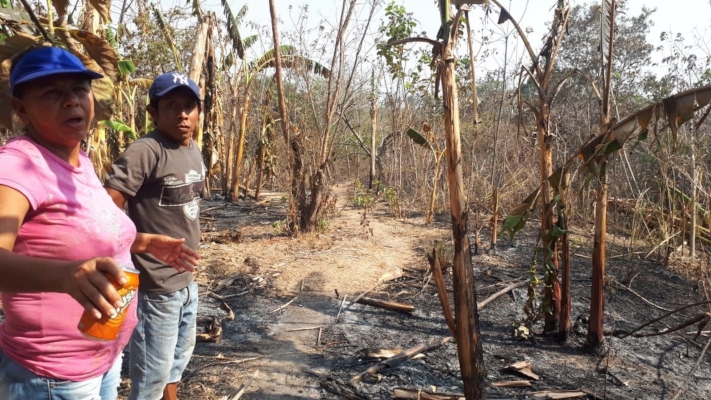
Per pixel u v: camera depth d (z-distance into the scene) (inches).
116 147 326.6
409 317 194.1
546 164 160.2
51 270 48.7
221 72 464.8
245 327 180.2
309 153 333.7
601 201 156.4
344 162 647.8
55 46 65.5
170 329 98.7
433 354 161.5
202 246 282.7
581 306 210.1
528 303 174.6
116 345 70.0
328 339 170.9
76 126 61.5
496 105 417.4
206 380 140.7
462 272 110.7
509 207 366.9
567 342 173.9
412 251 283.4
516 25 156.3
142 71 407.8
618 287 235.0
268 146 459.2
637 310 209.6
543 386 144.9
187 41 449.4
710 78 305.7
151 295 95.9
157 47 356.2
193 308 107.4
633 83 462.9
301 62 357.4
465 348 113.4
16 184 56.1
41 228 59.2
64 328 62.3
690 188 293.6
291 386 139.4
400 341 171.6
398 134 466.0
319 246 286.2
